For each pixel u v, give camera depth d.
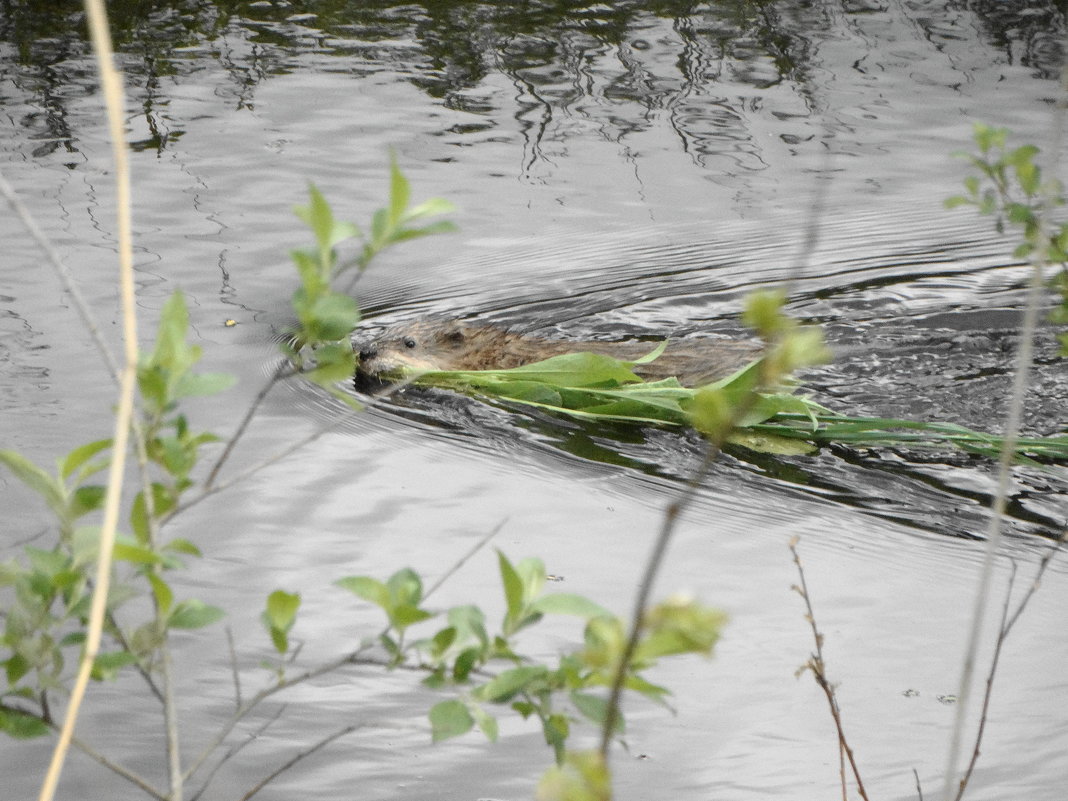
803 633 8.41
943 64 22.05
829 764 7.12
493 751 7.29
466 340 13.94
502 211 17.42
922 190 18.09
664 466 11.19
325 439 11.29
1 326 13.23
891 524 9.99
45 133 19.05
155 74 21.45
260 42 23.14
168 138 18.97
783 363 3.04
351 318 4.50
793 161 18.78
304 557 9.24
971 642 4.59
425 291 15.79
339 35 23.59
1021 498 10.45
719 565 9.30
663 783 7.00
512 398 12.82
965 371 13.23
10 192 4.01
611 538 9.70
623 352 13.87
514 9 25.14
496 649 4.43
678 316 15.16
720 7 25.19
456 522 9.87
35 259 15.06
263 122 19.61
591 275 16.06
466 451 11.30
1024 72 21.61
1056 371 13.16
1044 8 24.69
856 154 18.95
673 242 16.77
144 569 4.38
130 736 7.31
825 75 21.67
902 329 14.45
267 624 4.72
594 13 24.88
